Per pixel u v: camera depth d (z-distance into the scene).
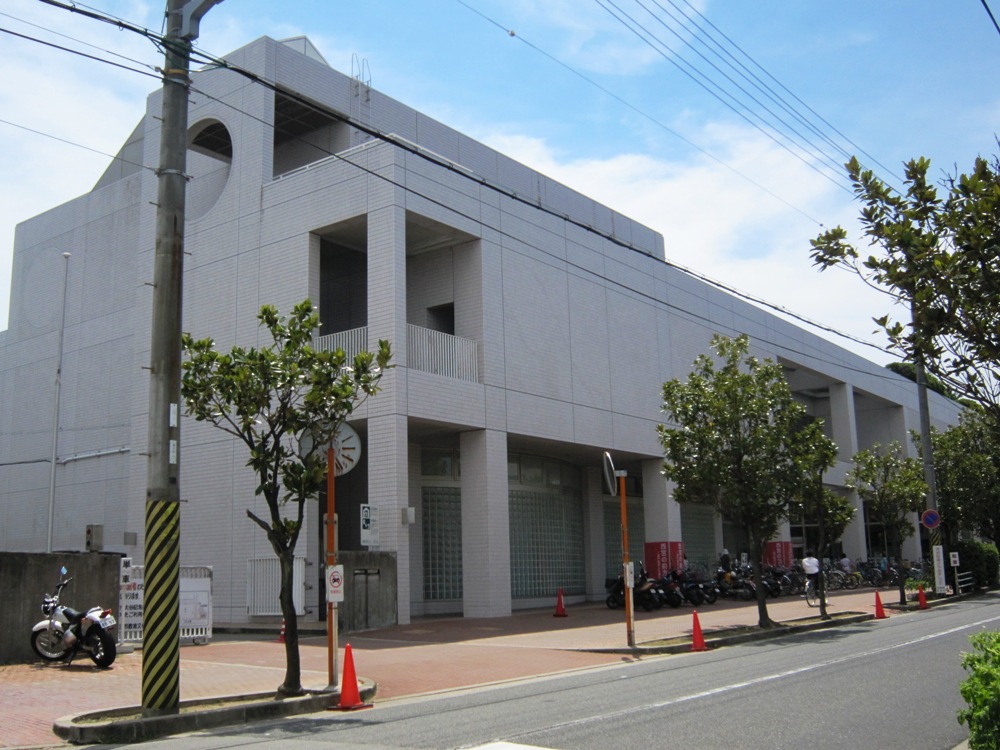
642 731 8.95
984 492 35.31
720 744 8.32
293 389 12.73
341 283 28.86
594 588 32.91
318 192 25.08
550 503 31.81
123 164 34.31
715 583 31.08
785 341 42.09
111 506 30.81
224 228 27.06
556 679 13.89
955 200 6.66
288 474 12.48
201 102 28.12
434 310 27.48
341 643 19.16
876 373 50.12
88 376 32.81
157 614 10.82
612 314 31.25
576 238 30.16
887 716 9.70
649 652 17.33
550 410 27.61
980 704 6.32
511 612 26.91
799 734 8.77
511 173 31.56
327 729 9.99
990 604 27.78
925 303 6.41
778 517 22.52
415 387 23.36
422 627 22.06
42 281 35.91
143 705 10.67
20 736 9.97
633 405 31.36
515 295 27.09
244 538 24.77
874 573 40.75
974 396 6.62
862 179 7.05
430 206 24.59
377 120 28.86
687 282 35.84
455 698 12.20
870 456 33.44
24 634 15.67
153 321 11.42
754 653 16.52
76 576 16.70
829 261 7.18
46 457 33.81
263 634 21.86
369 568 21.77
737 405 22.12
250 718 11.14
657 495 32.53
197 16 11.82
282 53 26.98
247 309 25.94
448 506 28.03
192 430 26.62
